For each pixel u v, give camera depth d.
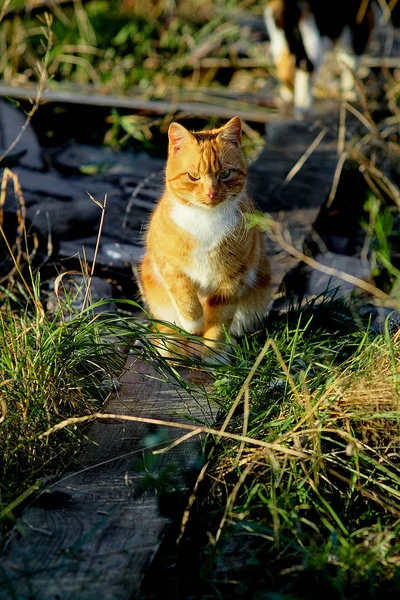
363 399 3.51
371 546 3.08
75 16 9.57
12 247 5.41
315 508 3.31
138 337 3.90
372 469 3.48
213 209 4.11
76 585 2.77
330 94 8.07
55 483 3.26
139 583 2.79
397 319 4.64
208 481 3.41
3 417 3.20
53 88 8.02
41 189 6.18
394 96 7.69
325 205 6.21
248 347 4.16
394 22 10.15
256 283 4.52
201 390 3.92
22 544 2.94
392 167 6.68
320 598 2.89
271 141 7.07
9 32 9.02
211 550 2.98
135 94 8.15
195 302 4.28
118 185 6.39
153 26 9.81
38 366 3.62
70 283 5.13
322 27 7.44
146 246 4.69
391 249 5.84
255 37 9.75
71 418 3.39
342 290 5.11
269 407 3.66
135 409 3.78
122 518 3.08
